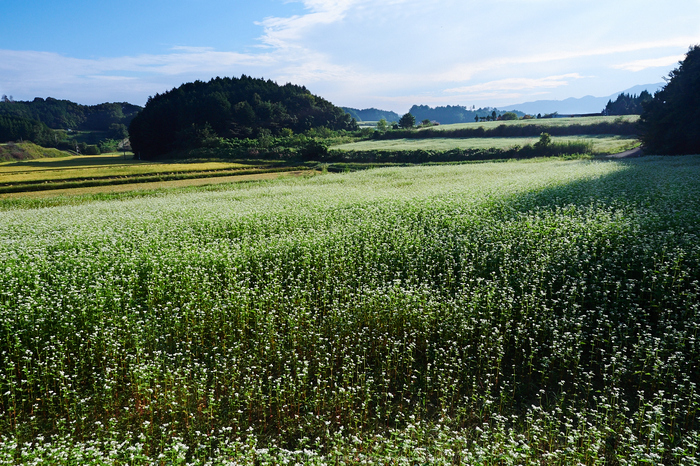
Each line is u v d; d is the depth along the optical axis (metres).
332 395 7.59
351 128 164.00
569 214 16.48
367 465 5.47
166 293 11.27
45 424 7.03
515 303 9.84
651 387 7.38
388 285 11.38
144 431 6.79
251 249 14.06
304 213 19.39
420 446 6.27
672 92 49.47
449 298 10.70
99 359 8.61
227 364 8.62
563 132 89.06
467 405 7.31
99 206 25.72
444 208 18.62
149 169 59.50
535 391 7.63
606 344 8.37
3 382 7.63
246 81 187.88
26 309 9.23
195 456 6.26
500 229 14.96
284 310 10.41
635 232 12.73
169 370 7.58
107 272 11.58
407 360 8.20
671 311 8.65
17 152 121.19
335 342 9.08
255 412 7.30
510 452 5.21
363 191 27.27
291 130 129.50
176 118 126.75
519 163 49.09
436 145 79.19
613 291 10.27
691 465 5.23
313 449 6.39
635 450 5.36
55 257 13.66
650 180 23.33
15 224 18.77
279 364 8.43
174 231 17.00
